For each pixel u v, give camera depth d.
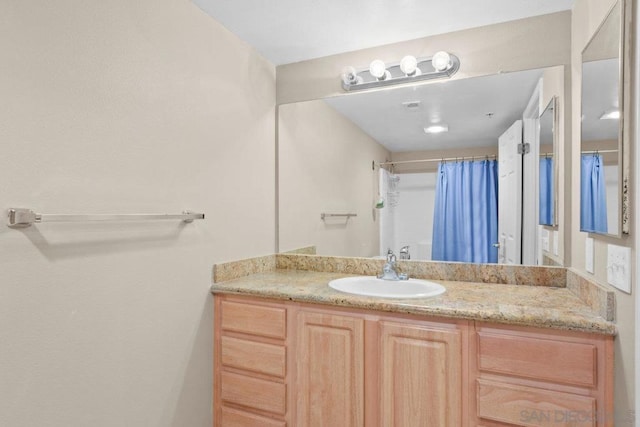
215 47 1.78
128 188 1.33
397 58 2.03
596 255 1.31
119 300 1.30
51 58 1.09
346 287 1.80
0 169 0.97
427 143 2.02
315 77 2.22
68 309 1.14
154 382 1.45
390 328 1.44
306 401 1.58
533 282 1.78
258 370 1.67
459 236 1.95
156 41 1.46
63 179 1.12
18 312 1.01
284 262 2.29
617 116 1.09
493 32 1.84
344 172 2.17
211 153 1.75
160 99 1.47
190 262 1.63
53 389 1.10
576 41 1.59
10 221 0.98
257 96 2.11
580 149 1.44
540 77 1.77
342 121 2.16
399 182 2.08
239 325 1.71
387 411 1.43
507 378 1.28
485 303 1.42
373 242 2.12
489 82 1.87
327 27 1.86
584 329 1.17
